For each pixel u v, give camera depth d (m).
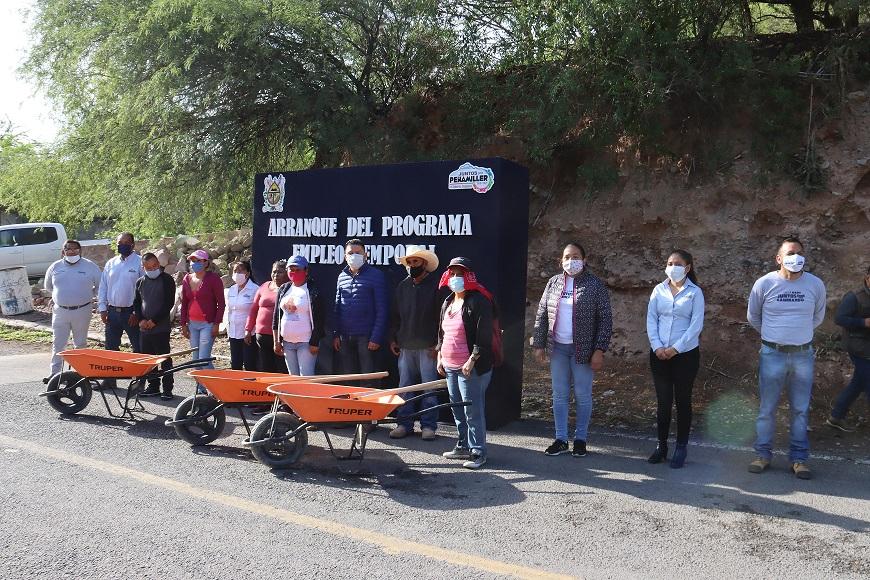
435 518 5.05
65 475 5.84
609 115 10.48
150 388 9.06
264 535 4.69
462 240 7.96
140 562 4.25
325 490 5.64
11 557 4.29
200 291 9.09
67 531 4.69
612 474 6.12
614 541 4.66
